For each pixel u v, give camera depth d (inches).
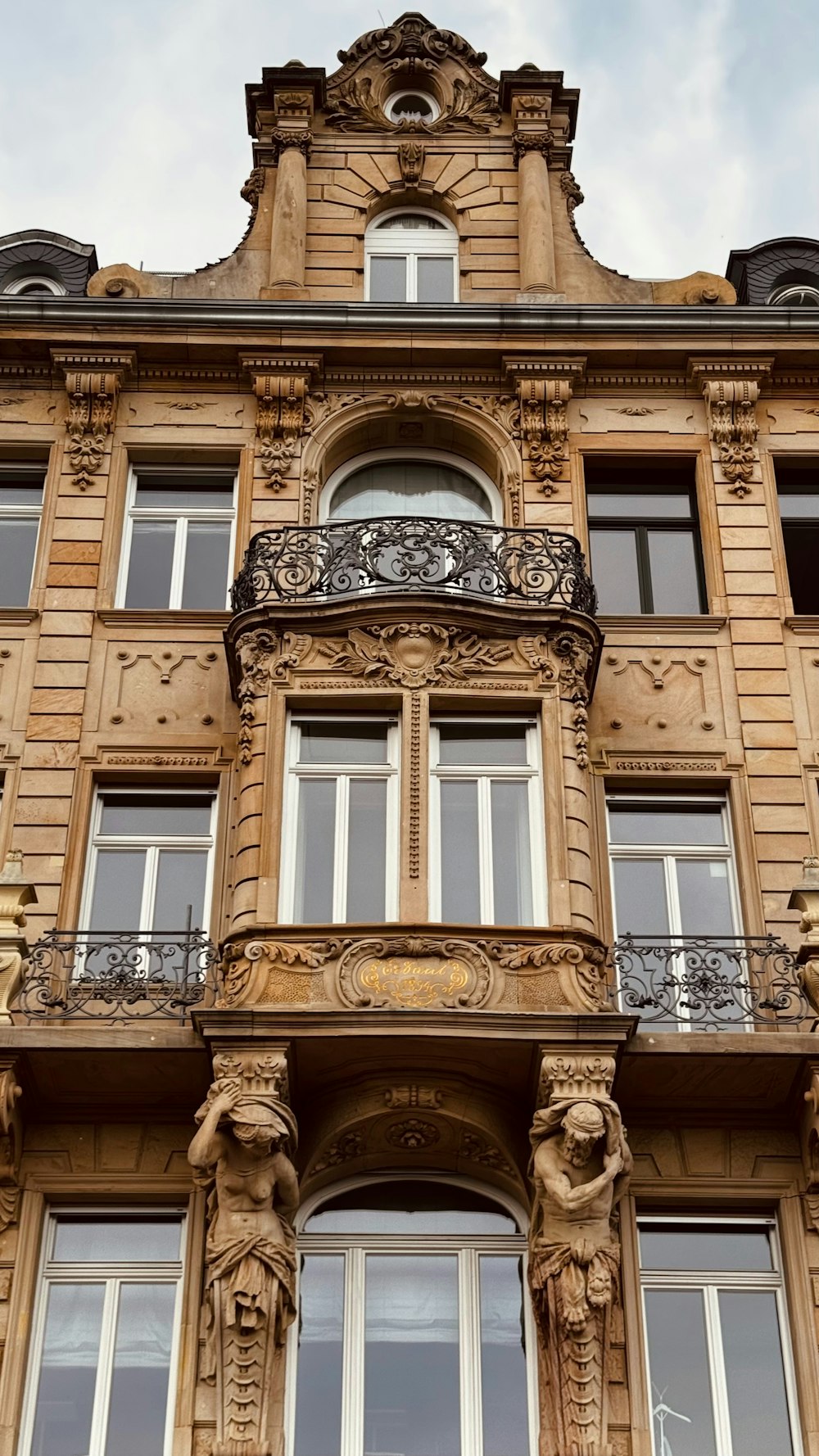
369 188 904.3
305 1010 589.9
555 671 692.1
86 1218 622.2
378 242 897.5
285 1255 573.6
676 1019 623.5
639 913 695.7
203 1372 567.8
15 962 620.1
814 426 826.2
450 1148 618.2
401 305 822.5
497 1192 626.2
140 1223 622.5
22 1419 579.2
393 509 819.4
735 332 828.6
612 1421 569.0
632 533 808.3
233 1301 561.6
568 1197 569.3
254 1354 559.8
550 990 612.1
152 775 713.0
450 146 921.5
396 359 828.6
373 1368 592.1
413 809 654.5
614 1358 580.1
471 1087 609.9
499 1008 606.2
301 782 676.7
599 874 692.7
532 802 673.6
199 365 829.8
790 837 702.5
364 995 603.5
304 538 732.7
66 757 714.2
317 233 889.5
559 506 794.2
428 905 635.5
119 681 736.3
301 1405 583.8
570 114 935.7
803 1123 622.8
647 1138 631.2
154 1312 602.9
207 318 822.5
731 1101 632.4
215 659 743.7
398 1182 628.4
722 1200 623.2
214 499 815.1
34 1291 601.6
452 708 687.7
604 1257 571.5
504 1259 613.9
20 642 748.6
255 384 818.2
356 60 951.0
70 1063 609.6
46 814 698.8
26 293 880.9
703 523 798.5
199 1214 611.5
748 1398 594.6
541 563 741.3
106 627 753.0
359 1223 618.8
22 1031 602.9
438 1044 593.6
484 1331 599.8
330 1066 603.8
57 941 658.8
